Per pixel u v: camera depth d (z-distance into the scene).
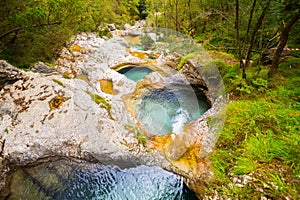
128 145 2.65
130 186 2.60
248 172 2.28
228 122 2.93
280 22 3.43
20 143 2.82
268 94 3.37
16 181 2.68
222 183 2.30
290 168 2.20
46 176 2.77
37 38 5.50
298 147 2.38
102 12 10.99
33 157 2.82
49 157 2.86
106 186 2.64
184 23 6.71
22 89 3.57
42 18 5.28
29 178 2.75
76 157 2.83
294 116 2.81
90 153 2.75
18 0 4.55
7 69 3.64
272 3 3.07
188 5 6.73
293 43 4.40
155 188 2.56
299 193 1.98
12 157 2.75
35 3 4.93
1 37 4.71
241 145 2.61
